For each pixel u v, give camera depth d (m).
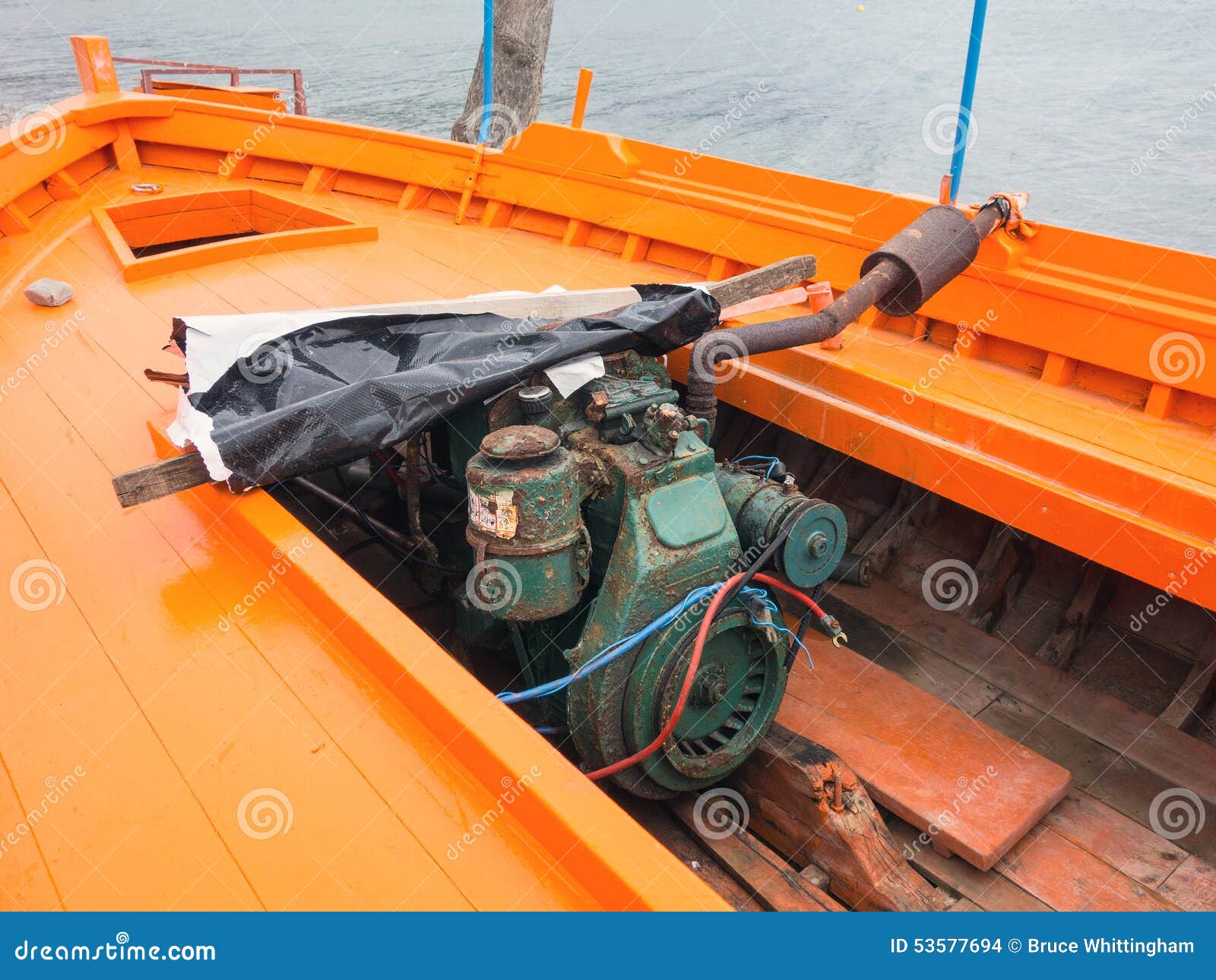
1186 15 37.59
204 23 49.34
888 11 45.78
